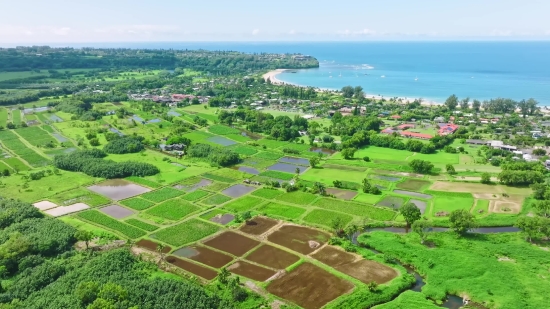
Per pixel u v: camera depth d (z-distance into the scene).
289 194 150.38
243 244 114.31
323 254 108.00
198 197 148.88
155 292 86.38
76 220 129.38
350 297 88.19
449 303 87.50
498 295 87.19
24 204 132.88
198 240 117.00
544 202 124.62
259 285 94.06
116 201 145.12
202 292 87.81
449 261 100.56
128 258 103.25
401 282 93.25
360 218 128.25
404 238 114.00
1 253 98.75
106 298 80.25
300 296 89.88
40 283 91.88
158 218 131.50
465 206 134.88
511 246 107.62
